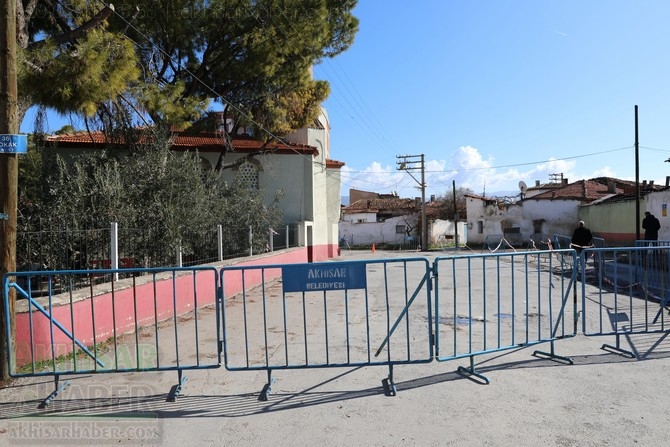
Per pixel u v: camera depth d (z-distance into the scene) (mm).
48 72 7398
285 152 21484
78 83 7656
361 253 35594
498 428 3643
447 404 4129
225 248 12391
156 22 13883
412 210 47750
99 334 6316
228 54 15734
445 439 3482
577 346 5934
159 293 7801
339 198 26547
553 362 5297
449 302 9617
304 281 4727
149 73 12453
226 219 13008
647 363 5207
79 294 6035
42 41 7816
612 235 28484
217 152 20328
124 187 9305
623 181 42312
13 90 4715
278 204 20953
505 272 15789
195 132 17656
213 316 8453
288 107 17984
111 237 7344
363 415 3936
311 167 22047
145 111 11828
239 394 4465
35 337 5289
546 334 6578
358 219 49312
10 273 4582
